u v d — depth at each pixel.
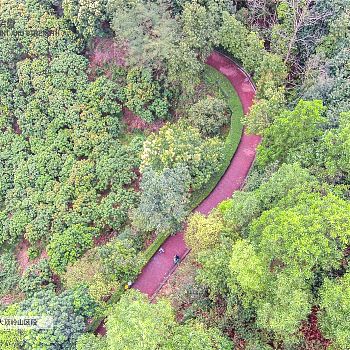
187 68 49.72
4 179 55.03
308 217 28.92
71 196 50.31
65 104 55.78
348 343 26.64
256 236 32.50
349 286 27.58
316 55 45.19
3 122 58.59
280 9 48.69
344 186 33.09
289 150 38.25
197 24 49.22
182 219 41.06
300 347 31.00
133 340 29.53
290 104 45.09
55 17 59.25
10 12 58.72
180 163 42.34
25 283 45.53
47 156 53.69
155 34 50.28
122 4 51.66
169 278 42.56
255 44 48.16
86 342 34.84
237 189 46.62
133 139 53.28
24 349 35.62
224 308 35.12
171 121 54.94
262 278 30.08
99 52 57.91
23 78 57.84
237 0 54.28
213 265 34.06
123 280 41.22
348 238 28.97
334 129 36.44
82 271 40.66
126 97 55.44
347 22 44.56
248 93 52.56
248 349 31.77
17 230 50.69
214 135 50.72
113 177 49.78
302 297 28.09
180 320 35.78
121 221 47.59
